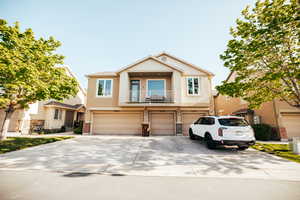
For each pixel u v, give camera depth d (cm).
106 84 1427
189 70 1565
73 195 301
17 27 855
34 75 786
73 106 2003
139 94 1441
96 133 1375
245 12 773
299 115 1136
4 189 326
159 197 297
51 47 997
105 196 299
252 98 873
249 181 382
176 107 1348
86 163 527
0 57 684
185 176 414
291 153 680
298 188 343
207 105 1334
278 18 626
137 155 639
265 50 711
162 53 1658
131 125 1380
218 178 401
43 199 284
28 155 631
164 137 1179
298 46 699
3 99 840
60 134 1442
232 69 851
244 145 656
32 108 1667
